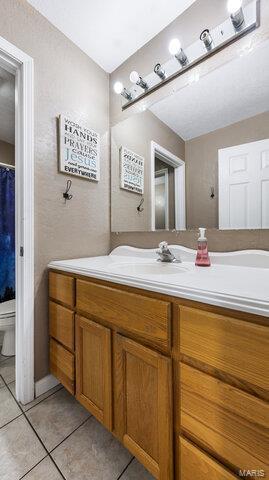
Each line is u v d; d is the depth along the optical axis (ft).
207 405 1.85
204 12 3.80
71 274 3.55
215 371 1.83
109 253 5.41
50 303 3.97
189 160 3.98
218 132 3.64
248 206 3.32
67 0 3.84
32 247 3.85
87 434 3.24
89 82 4.95
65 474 2.68
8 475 2.65
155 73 4.33
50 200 4.17
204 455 1.86
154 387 2.28
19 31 3.71
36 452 2.95
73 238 4.58
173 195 4.21
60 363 3.73
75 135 4.55
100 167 5.17
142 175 4.73
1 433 3.22
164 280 2.27
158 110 4.42
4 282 7.89
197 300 1.93
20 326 3.81
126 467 2.78
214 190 3.67
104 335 2.81
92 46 4.74
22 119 3.74
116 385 2.72
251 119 3.32
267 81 3.19
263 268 3.06
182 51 3.77
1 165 7.97
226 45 3.53
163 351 2.21
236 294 1.72
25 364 3.78
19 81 3.79
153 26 4.34
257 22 3.22
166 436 2.15
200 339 1.90
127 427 2.60
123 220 5.13
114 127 5.34
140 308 2.39
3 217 7.98
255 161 3.27
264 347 1.54
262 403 1.55
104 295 2.85
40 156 4.00
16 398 3.92
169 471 2.13
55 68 4.26
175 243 4.17
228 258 3.38
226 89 3.56
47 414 3.59
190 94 3.96
